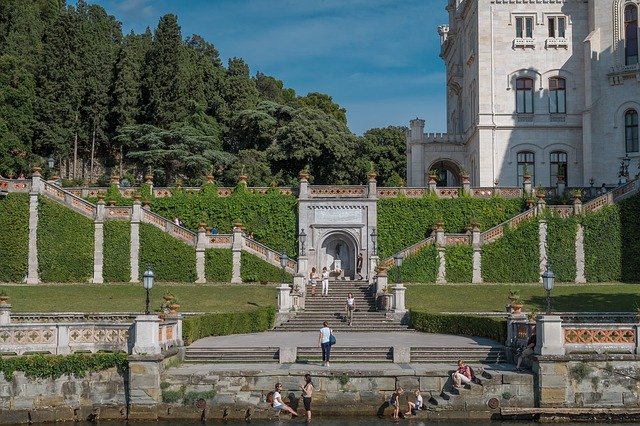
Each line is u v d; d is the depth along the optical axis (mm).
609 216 61156
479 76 74938
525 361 31953
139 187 66812
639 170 69062
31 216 60625
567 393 30469
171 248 60062
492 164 74250
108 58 106000
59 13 110000
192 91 105750
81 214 60656
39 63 99000
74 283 59406
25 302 50094
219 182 93938
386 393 31391
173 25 102562
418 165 82188
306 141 95438
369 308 50844
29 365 30547
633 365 30656
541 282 60062
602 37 72312
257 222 64688
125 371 31125
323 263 64062
